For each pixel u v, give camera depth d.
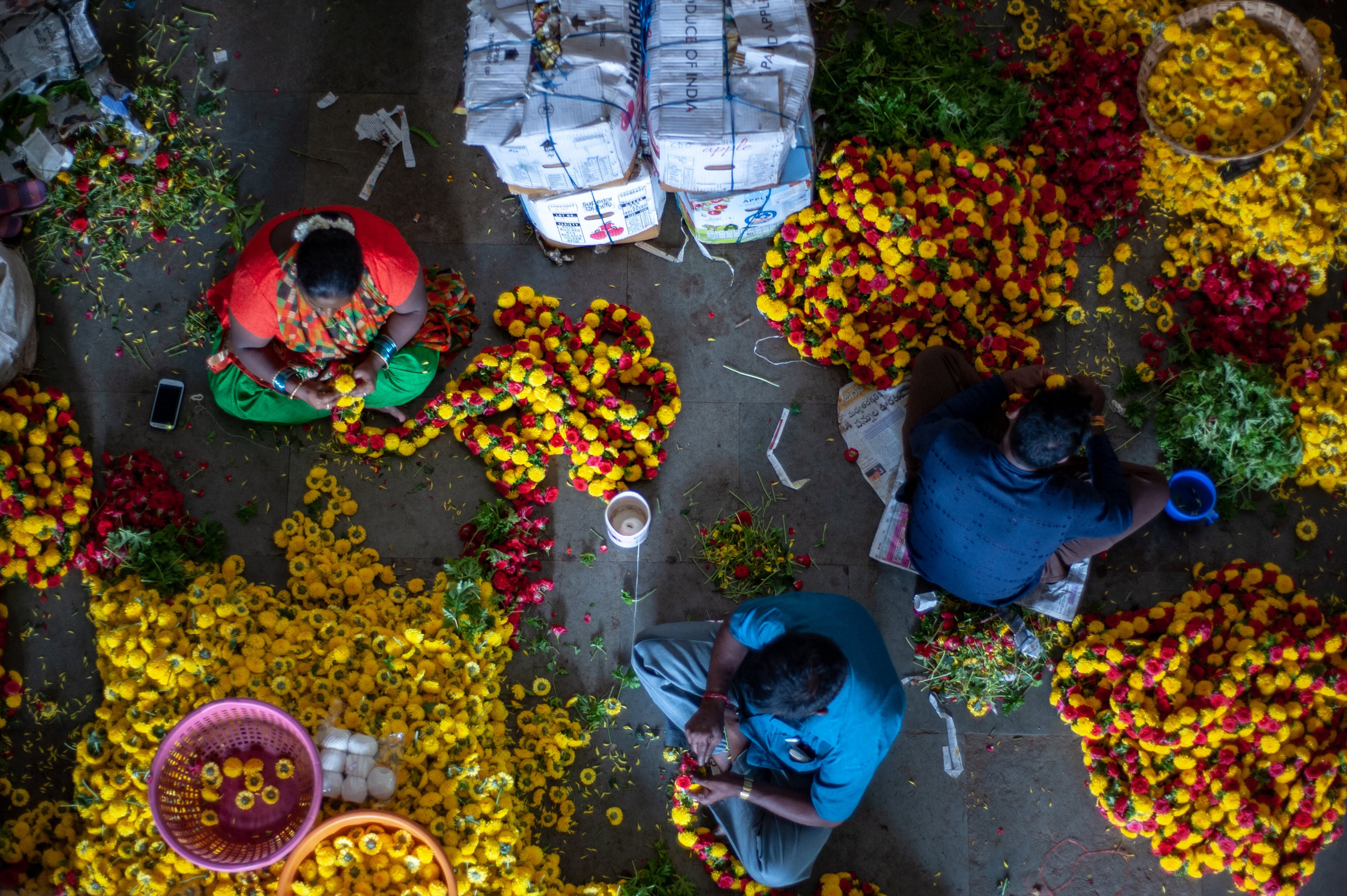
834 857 3.43
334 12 4.21
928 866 3.44
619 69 3.10
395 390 3.56
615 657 3.61
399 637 3.33
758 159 3.24
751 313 3.99
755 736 2.94
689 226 4.02
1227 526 3.77
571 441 3.57
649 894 3.28
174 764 2.88
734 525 3.69
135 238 3.90
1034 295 3.76
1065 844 3.48
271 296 2.98
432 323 3.64
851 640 2.72
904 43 4.11
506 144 3.08
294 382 3.28
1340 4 4.36
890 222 3.67
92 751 3.10
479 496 3.74
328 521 3.59
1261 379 3.70
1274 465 3.64
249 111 4.08
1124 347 3.97
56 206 3.84
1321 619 3.51
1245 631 3.45
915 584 3.72
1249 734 3.33
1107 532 2.92
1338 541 3.79
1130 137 3.97
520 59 3.11
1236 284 3.85
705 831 3.34
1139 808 3.30
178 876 2.98
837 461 3.84
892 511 3.73
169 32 4.13
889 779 3.51
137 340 3.81
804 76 3.18
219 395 3.57
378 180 4.05
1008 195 3.76
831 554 3.74
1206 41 4.04
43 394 3.55
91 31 3.96
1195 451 3.80
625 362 3.70
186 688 3.13
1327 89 4.04
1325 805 3.32
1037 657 3.54
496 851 3.10
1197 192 4.00
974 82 4.04
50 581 3.48
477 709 3.29
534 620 3.62
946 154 3.90
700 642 3.23
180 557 3.40
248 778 3.00
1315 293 3.93
